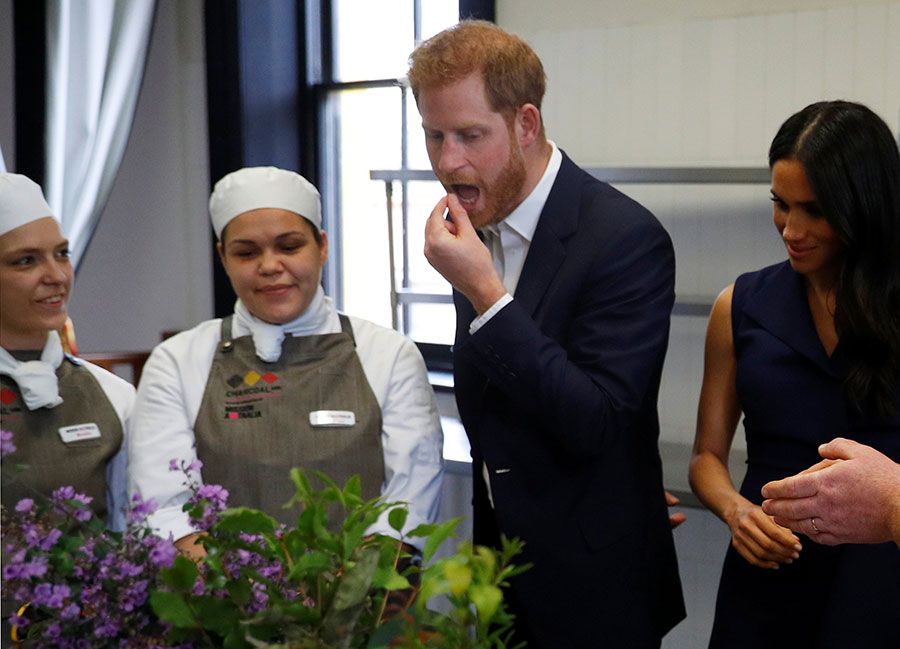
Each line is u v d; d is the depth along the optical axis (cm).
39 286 181
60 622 108
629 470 174
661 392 285
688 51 270
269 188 181
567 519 170
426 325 339
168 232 369
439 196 325
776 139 168
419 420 184
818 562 167
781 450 172
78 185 312
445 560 97
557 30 291
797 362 171
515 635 177
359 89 346
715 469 186
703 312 262
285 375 183
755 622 171
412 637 94
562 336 168
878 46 246
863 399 163
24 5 321
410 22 332
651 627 175
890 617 157
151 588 110
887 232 160
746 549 168
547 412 159
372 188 347
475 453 184
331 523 171
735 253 271
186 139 361
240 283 183
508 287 177
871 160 159
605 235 167
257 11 342
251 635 101
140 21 318
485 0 303
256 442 177
